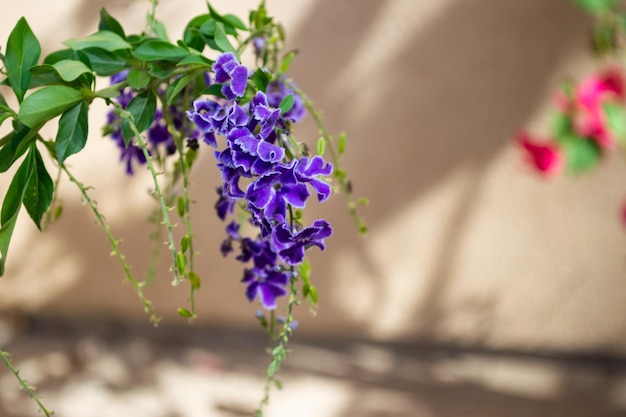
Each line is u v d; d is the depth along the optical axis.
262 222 0.31
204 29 0.36
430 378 0.90
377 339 0.95
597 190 0.87
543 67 0.83
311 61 0.84
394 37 0.84
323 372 0.91
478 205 0.89
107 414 0.82
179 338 0.96
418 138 0.86
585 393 0.88
